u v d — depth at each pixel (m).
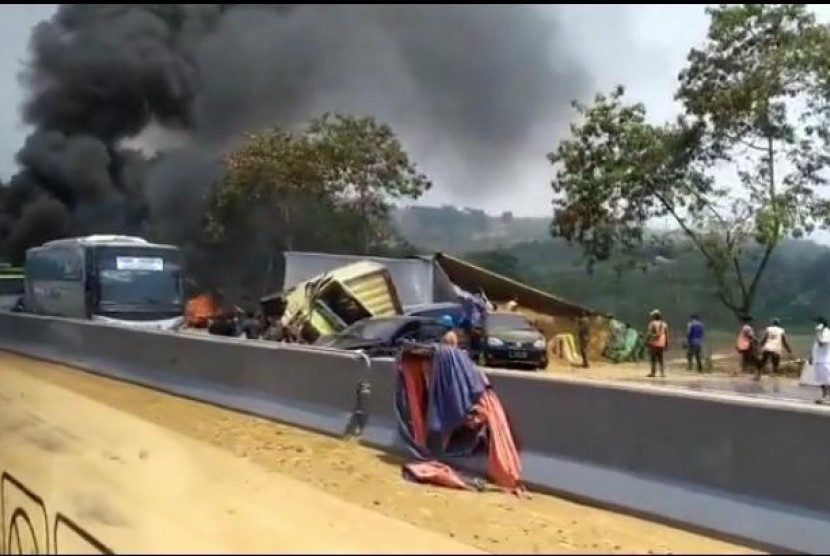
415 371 8.23
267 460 7.65
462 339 15.76
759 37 16.94
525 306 15.62
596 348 15.29
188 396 11.19
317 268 15.06
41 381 10.27
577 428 7.18
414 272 16.20
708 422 6.39
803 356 15.27
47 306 13.18
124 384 11.80
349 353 9.48
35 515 5.39
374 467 7.75
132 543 4.76
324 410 9.47
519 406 7.70
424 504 6.49
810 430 5.86
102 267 13.74
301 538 5.16
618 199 17.30
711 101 17.42
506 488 7.20
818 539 5.59
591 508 6.68
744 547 5.81
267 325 14.29
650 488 6.52
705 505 6.18
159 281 13.46
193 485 6.22
